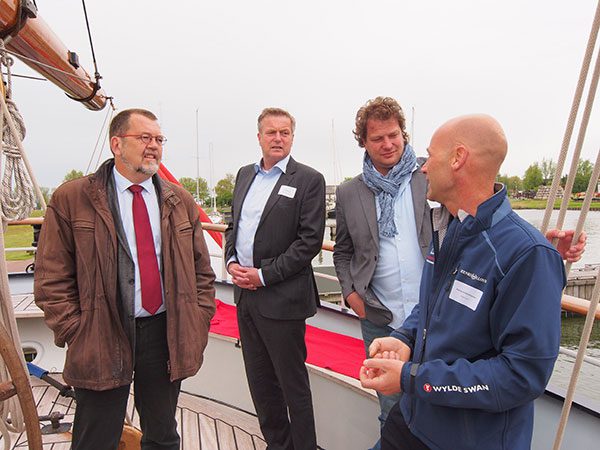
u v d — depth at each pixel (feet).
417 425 3.85
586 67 3.17
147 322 5.68
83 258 5.16
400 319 5.95
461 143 3.49
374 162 6.21
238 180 7.52
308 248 6.33
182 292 5.70
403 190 5.97
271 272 6.34
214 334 9.46
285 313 6.45
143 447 6.16
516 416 3.47
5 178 4.78
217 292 11.91
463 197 3.59
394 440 4.37
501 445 3.44
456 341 3.55
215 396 9.62
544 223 3.77
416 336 4.25
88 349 5.10
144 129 5.39
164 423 5.99
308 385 6.79
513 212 3.49
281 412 7.16
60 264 5.20
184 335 5.63
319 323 9.68
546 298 3.11
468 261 3.52
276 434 7.10
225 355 9.48
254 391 7.10
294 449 7.00
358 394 7.20
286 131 6.70
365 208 6.15
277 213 6.52
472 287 3.46
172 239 5.74
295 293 6.47
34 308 10.61
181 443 7.84
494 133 3.43
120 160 5.48
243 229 6.97
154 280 5.63
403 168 5.94
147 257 5.61
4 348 3.87
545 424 5.21
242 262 6.99
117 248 5.33
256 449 7.68
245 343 7.06
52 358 10.76
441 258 3.83
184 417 8.77
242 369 9.25
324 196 6.57
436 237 3.98
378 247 6.02
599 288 3.39
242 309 6.96
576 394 5.46
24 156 4.79
